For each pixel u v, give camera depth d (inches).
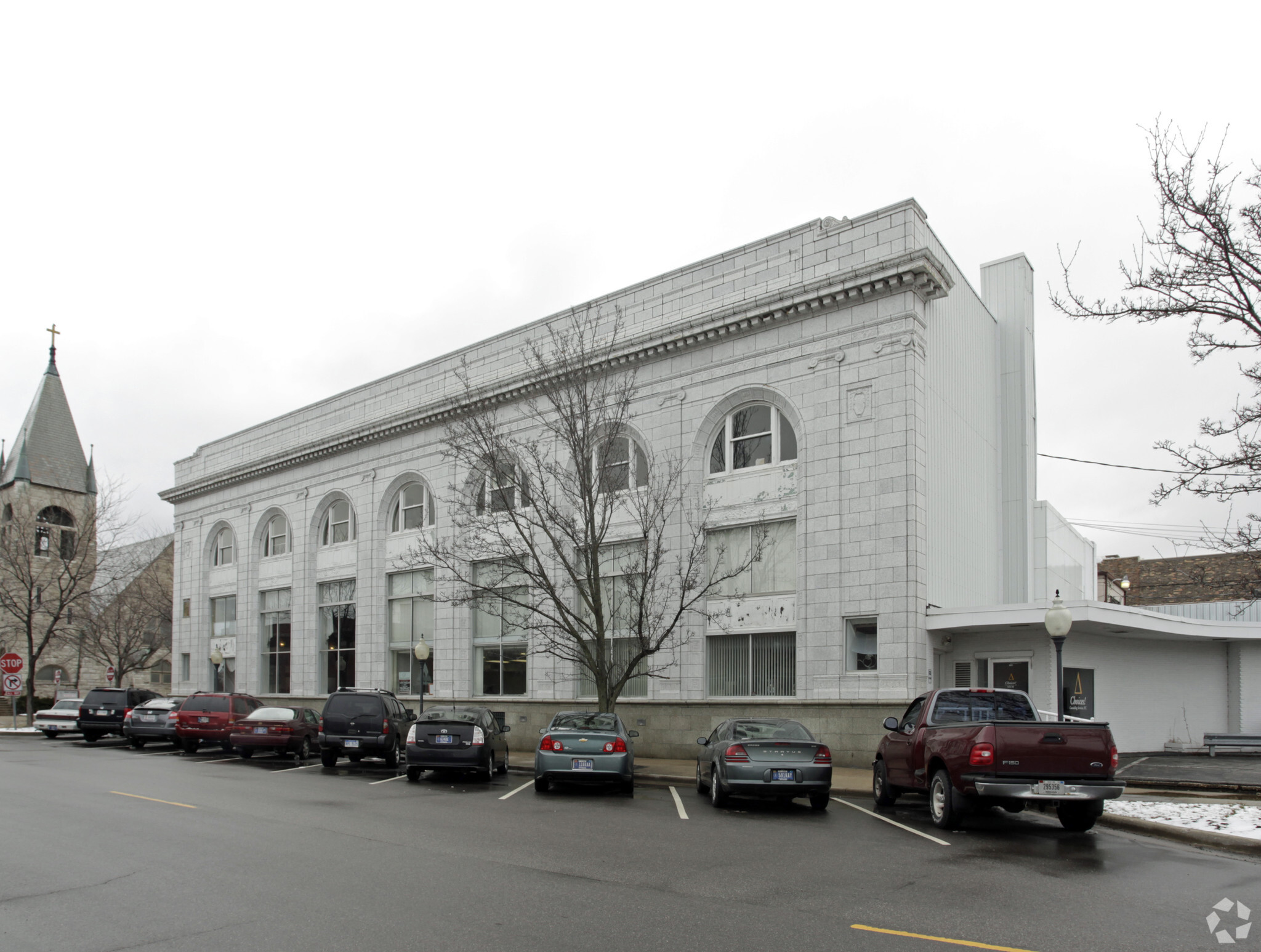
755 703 934.4
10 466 2503.7
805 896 346.6
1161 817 527.2
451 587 1256.8
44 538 2251.5
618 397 1020.5
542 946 277.6
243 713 1098.7
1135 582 1916.8
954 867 406.0
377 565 1421.0
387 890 346.6
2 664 1659.7
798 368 952.9
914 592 848.3
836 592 892.6
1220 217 490.0
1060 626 673.6
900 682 840.3
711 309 1042.1
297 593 1561.3
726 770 602.2
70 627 2199.8
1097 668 967.6
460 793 681.6
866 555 878.4
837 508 904.3
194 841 446.9
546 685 1129.4
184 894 337.7
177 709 1182.9
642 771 850.1
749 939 287.6
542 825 518.0
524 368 1239.5
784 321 967.6
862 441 897.5
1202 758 946.1
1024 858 430.3
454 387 1341.0
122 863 391.9
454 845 444.8
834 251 949.2
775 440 971.9
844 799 669.9
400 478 1407.5
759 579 965.8
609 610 1076.5
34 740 1376.7
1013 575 1117.7
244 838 456.1
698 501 1015.6
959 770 498.3
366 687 1403.8
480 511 1077.8
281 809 566.6
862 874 389.4
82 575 2016.5
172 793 644.7
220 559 1809.8
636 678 1050.7
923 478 879.1
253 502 1697.8
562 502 1130.7
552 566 1127.6
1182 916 323.3
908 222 897.5
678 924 304.3
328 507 1556.3
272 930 291.0
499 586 1189.7
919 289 885.8
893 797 617.0
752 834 496.1
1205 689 1082.1
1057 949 281.4
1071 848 459.2
